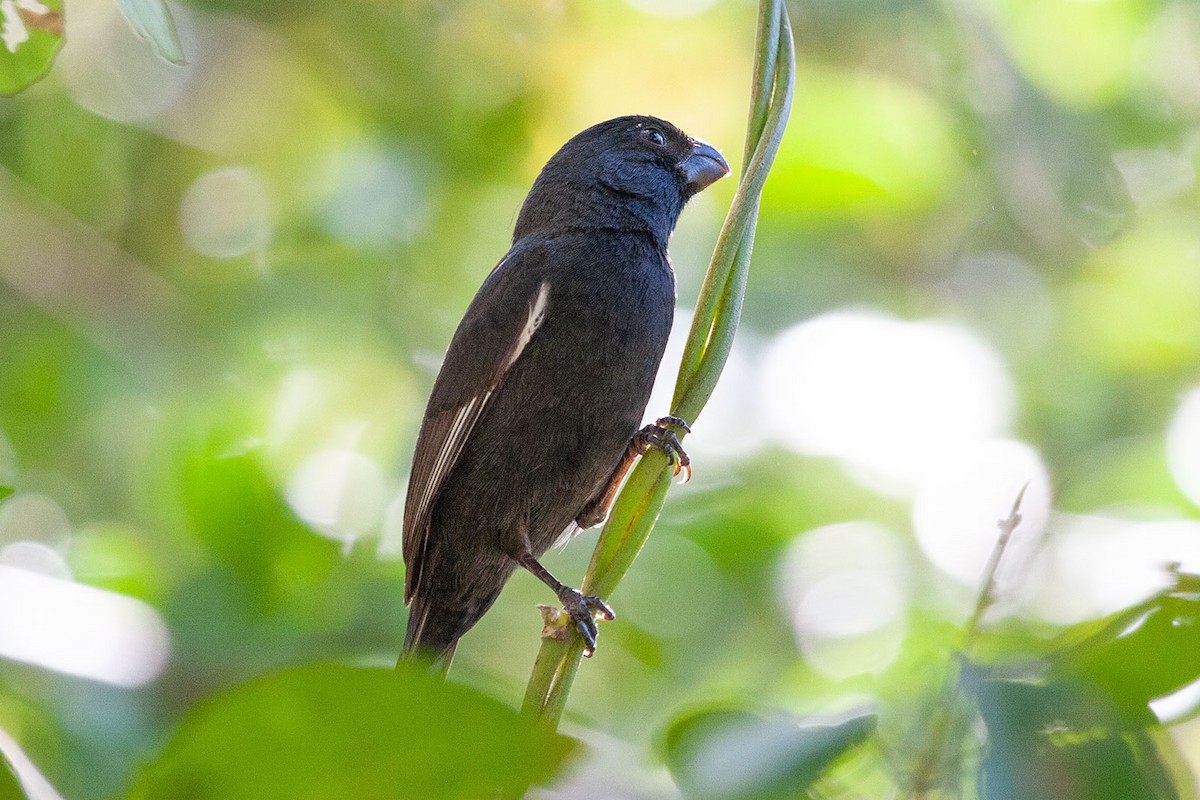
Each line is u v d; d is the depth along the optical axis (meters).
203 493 9.65
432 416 8.06
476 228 12.94
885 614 11.14
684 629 11.09
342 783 3.58
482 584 8.15
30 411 12.09
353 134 13.13
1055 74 13.10
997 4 12.84
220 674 8.55
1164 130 13.33
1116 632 4.03
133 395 12.14
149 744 6.45
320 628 9.37
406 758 3.57
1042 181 12.34
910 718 4.12
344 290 12.66
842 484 11.91
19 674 6.42
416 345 12.67
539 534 8.02
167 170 13.63
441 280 12.87
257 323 12.62
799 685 10.64
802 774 3.95
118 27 13.45
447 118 12.95
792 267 12.55
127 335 12.51
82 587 6.94
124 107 13.53
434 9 13.09
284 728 3.54
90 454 11.95
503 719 3.53
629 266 8.02
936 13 12.07
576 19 12.78
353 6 13.26
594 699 10.75
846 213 12.43
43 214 13.13
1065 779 3.77
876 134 12.34
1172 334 13.41
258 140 13.38
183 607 8.97
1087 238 12.48
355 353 12.55
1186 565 4.10
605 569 5.43
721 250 5.60
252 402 12.02
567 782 3.96
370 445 12.30
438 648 8.23
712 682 10.84
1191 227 13.57
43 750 6.32
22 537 11.39
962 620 10.64
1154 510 11.23
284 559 9.65
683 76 12.62
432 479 7.91
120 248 13.37
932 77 12.38
